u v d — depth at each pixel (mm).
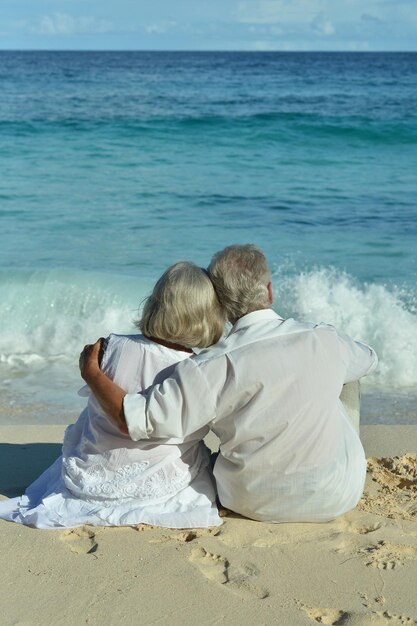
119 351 3094
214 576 2770
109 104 30750
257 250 3076
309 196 13805
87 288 7727
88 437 3162
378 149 19516
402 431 4668
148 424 2904
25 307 7480
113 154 18391
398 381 6277
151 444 3092
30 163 16938
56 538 3020
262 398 2920
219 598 2619
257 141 20438
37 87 41875
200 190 14180
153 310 3031
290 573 2779
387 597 2637
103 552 2906
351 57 125250
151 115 25547
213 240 10656
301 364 2953
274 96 36531
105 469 3127
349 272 9039
